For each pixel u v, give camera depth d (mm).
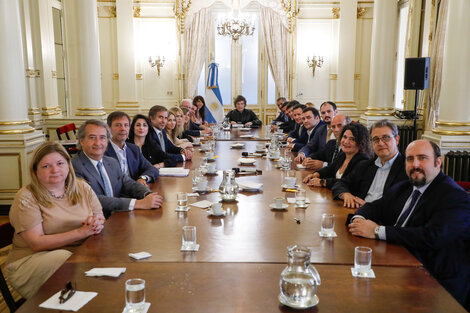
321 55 10484
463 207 2291
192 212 2812
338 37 10375
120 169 3395
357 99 10664
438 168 2455
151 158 4676
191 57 10414
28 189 2455
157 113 5051
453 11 5340
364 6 10352
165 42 10367
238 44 10594
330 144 4754
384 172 3227
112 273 1856
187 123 7422
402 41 9523
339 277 1847
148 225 2553
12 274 2412
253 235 2371
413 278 1849
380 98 8586
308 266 1636
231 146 5859
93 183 3098
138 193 3268
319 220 2652
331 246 2215
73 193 2549
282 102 9641
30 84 7242
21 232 2400
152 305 1603
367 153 3639
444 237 2234
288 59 10484
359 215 2586
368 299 1655
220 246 2207
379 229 2318
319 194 3328
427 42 7996
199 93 10719
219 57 10664
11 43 5094
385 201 2752
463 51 5316
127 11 10148
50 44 7887
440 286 1774
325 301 1637
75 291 1707
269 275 1867
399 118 8445
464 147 5422
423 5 8359
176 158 4676
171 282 1796
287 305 1597
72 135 7656
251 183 3463
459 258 2281
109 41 10359
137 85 10484
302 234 2391
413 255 2240
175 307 1588
